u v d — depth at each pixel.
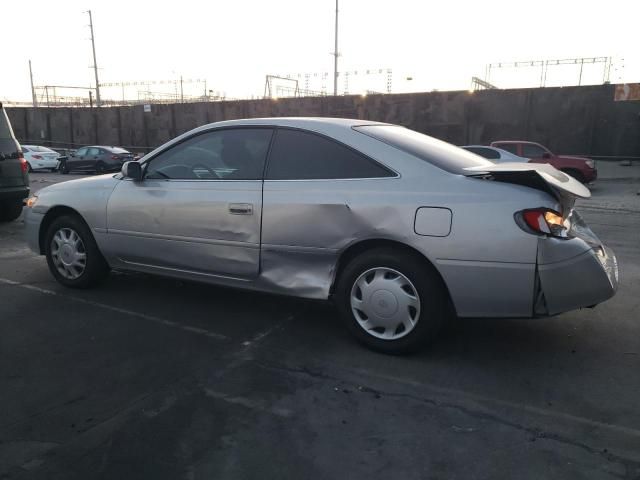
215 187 4.25
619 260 6.74
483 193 3.36
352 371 3.53
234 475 2.49
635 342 4.01
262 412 3.03
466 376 3.46
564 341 4.02
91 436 2.79
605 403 3.13
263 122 4.22
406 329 3.65
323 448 2.69
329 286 3.85
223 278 4.31
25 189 9.08
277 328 4.28
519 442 2.74
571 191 3.34
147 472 2.51
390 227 3.53
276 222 3.94
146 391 3.26
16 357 3.72
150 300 4.94
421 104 26.39
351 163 3.80
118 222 4.75
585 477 2.47
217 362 3.67
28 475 2.48
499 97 24.44
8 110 42.28
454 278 3.41
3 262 6.35
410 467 2.54
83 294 5.11
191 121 34.59
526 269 3.26
